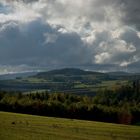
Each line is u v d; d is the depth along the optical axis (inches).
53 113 5398.6
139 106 6264.8
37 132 2272.4
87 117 5472.4
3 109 5260.8
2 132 2079.2
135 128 3659.0
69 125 3085.6
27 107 5339.6
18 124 2652.6
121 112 5639.8
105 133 2696.9
